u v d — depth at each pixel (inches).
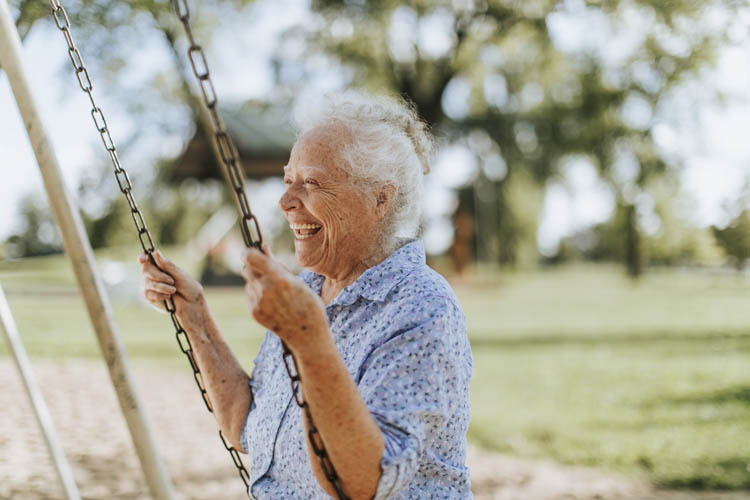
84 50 308.3
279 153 921.5
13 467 177.0
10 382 274.4
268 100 763.4
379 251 67.9
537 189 1001.5
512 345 449.4
